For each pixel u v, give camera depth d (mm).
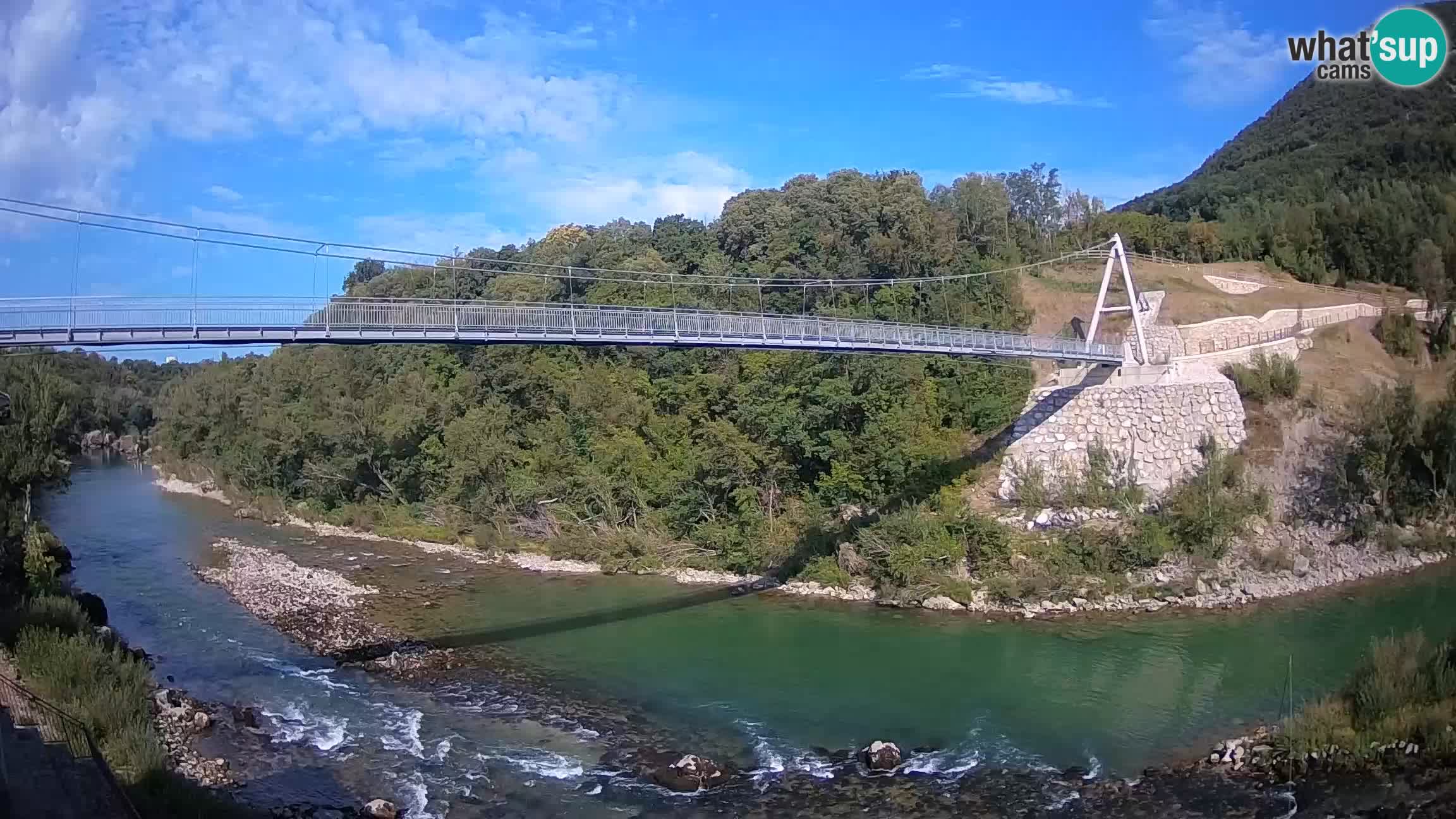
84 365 140125
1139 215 84688
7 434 45781
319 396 69688
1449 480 45562
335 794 22844
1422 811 19922
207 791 21703
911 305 64625
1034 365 57688
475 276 85562
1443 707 22859
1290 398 50938
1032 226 86562
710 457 50031
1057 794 22484
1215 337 61062
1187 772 23375
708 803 22344
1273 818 20594
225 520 67500
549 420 61188
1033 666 32031
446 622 38688
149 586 45688
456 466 58500
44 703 21922
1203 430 48125
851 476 47062
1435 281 69312
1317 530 44438
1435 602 37812
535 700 29453
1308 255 80000
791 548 46125
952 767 24141
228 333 27188
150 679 29266
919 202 69188
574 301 72688
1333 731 23203
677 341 35875
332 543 57688
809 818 21562
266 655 34281
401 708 28812
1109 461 46781
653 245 86562
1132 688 29688
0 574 36750
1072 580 39969
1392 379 55562
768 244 73562
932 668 32125
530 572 48719
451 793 22953
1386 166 107125
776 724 27266
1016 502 46125
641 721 27609
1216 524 42031
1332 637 33906
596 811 21969
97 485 90938
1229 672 30797
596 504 54094
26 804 17750
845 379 48625
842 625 37812
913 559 41500
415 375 66250
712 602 42125
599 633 37062
